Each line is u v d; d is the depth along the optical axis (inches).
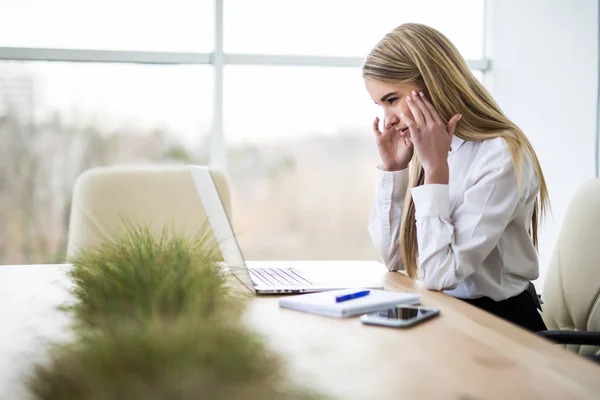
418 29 80.2
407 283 68.9
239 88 151.9
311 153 155.7
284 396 24.4
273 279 68.4
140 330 26.3
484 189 72.0
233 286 47.6
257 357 26.1
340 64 153.2
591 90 155.6
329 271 77.4
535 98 160.4
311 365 37.3
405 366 37.0
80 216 97.1
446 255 68.9
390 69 79.8
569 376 35.0
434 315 51.0
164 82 149.3
